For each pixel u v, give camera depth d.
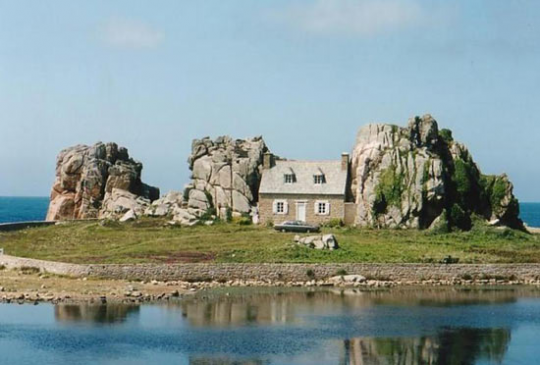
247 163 135.75
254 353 69.19
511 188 135.88
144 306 86.19
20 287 91.88
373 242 115.88
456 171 131.88
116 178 151.88
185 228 127.81
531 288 101.25
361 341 73.62
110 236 123.06
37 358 66.81
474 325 80.38
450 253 110.81
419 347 72.00
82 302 86.56
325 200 130.62
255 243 113.75
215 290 96.12
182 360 66.81
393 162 129.00
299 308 86.88
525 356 69.75
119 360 66.56
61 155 159.25
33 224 139.12
